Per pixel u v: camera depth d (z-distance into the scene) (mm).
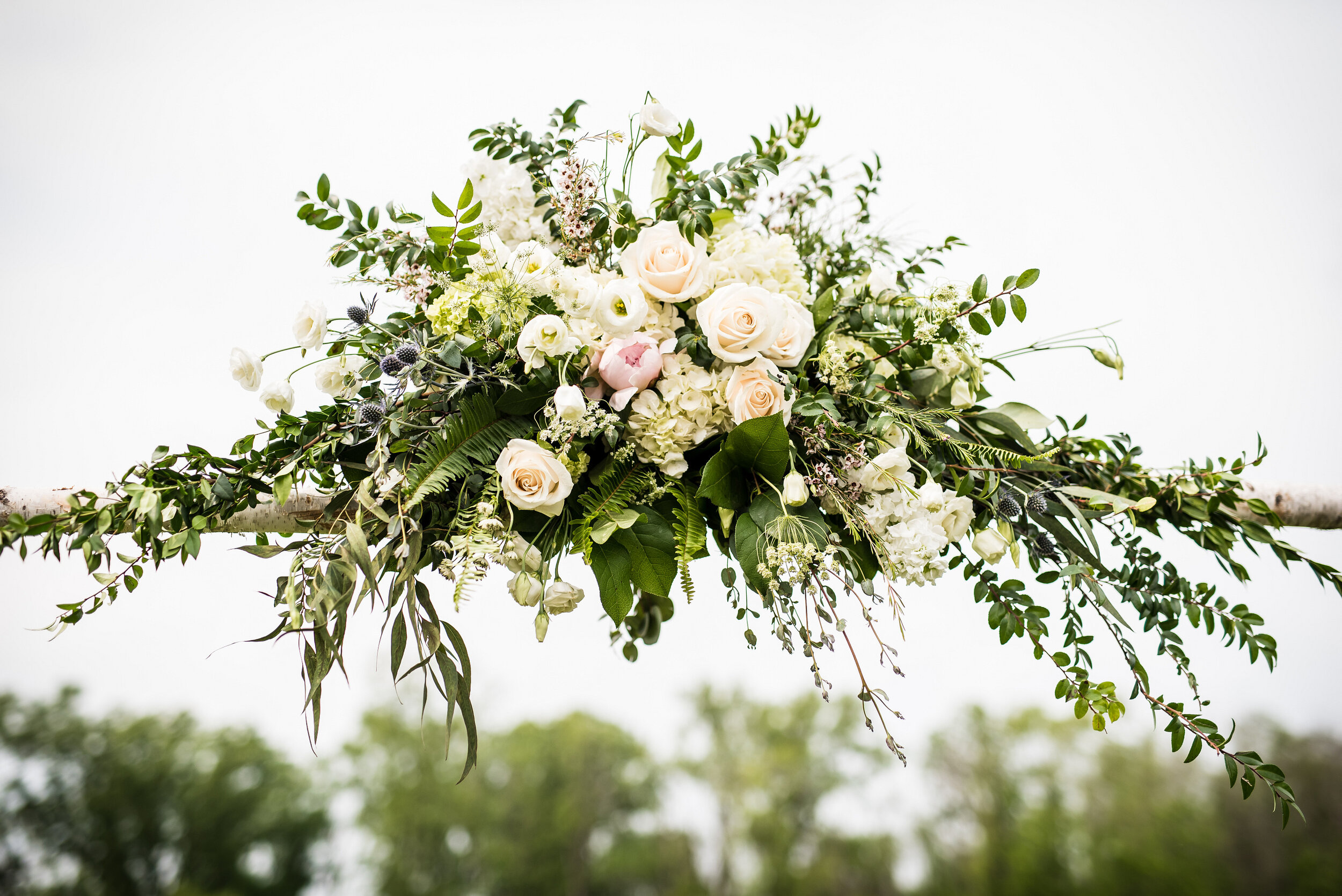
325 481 1094
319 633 957
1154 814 17016
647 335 1160
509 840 22062
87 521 984
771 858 20406
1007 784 18688
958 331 1197
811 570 1059
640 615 1592
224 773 23109
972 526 1200
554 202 1279
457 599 923
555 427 1043
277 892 22219
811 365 1270
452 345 1093
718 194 1377
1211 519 1386
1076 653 1198
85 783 22344
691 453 1203
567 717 24484
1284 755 16453
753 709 23156
